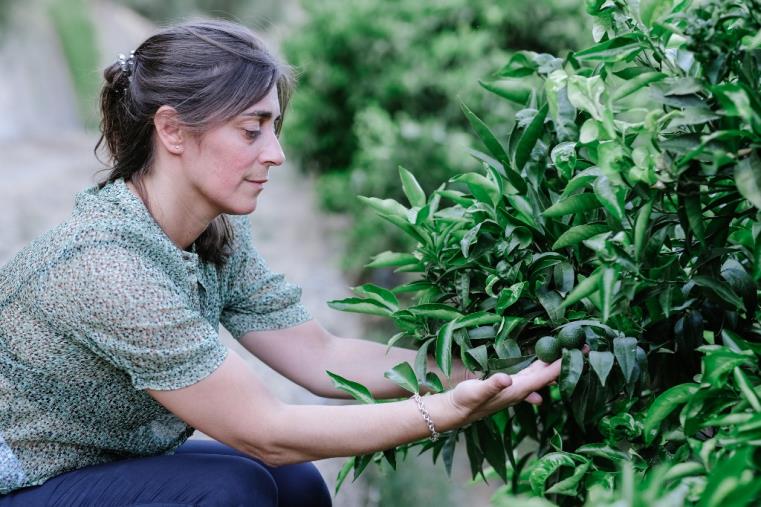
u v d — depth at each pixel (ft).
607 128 3.88
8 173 21.67
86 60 32.89
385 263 5.25
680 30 4.10
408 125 13.17
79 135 27.30
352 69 14.96
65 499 4.99
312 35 15.08
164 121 4.77
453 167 12.94
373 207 5.12
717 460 3.58
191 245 5.37
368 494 8.89
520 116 4.94
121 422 5.14
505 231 4.65
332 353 5.80
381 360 5.72
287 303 5.85
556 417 5.41
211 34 4.81
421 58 14.25
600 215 4.59
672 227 4.46
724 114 3.68
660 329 4.54
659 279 4.17
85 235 4.72
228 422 4.75
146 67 4.83
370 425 4.68
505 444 5.45
